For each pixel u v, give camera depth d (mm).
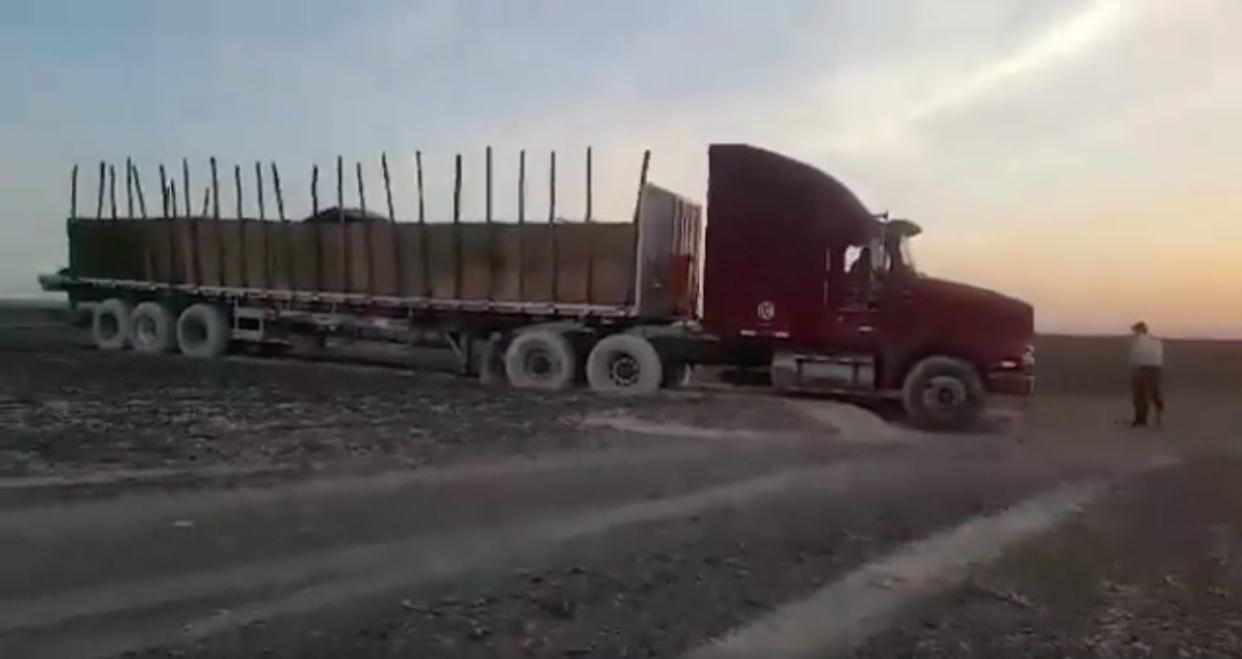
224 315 21938
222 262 21844
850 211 16578
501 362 19094
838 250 16641
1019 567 7027
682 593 6254
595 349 18062
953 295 16266
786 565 6973
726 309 17062
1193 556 7383
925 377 16188
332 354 21125
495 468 10273
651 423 14102
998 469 11461
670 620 5742
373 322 20188
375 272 20031
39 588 5934
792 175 16781
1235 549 7602
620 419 14312
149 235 22750
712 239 17109
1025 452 13000
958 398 16062
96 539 6969
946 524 8391
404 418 13328
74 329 27172
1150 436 15211
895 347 16422
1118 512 8969
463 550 7098
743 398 17188
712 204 17094
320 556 6816
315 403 14492
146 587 6027
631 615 5809
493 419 13656
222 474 9219
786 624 5730
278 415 13031
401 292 19766
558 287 18344
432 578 6414
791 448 12703
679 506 8852
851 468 11289
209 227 21953
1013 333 16125
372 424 12648
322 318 20609
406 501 8555
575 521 8117
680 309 18766
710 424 14312
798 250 16781
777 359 16984
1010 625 5797
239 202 21672
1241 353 39938
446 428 12617
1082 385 27016
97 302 23922
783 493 9625
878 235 16531
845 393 16766
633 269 17797
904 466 11562
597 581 6445
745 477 10438
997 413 17688
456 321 19578
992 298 16219
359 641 5266
